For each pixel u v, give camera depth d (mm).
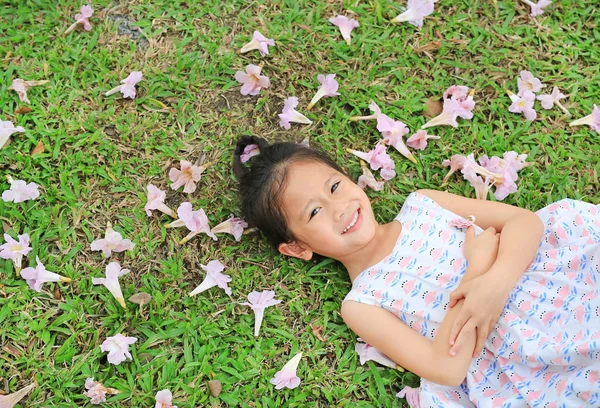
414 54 3436
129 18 3494
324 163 2916
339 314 2934
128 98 3314
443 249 2848
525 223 2768
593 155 3203
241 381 2787
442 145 3238
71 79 3318
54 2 3488
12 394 2650
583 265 2641
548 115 3297
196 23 3488
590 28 3494
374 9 3525
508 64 3416
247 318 2904
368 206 2891
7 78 3301
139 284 2971
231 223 3031
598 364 2396
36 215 3029
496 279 2607
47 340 2811
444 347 2596
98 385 2666
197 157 3221
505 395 2582
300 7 3533
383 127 3156
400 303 2764
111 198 3117
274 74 3387
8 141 3166
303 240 2895
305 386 2779
